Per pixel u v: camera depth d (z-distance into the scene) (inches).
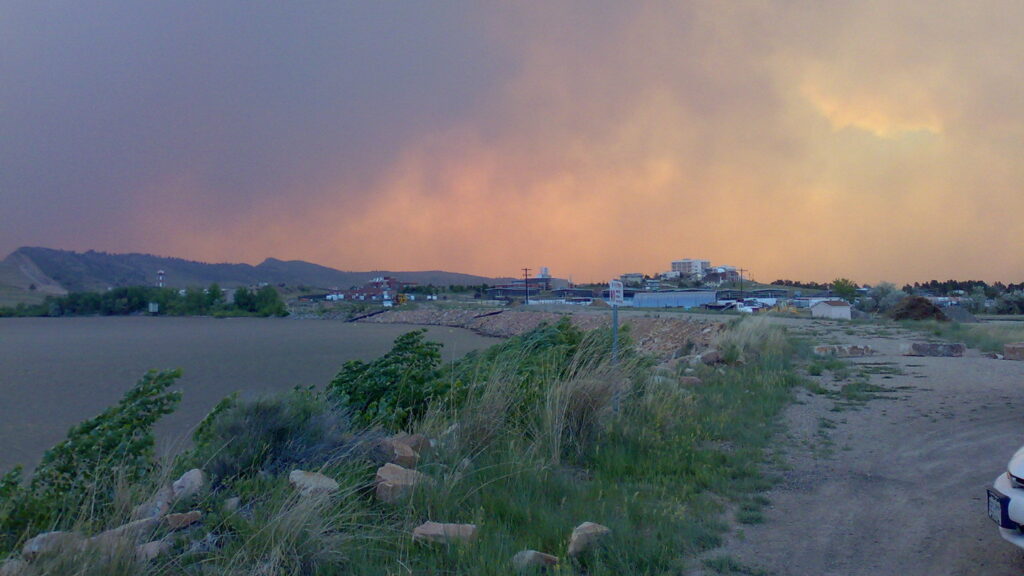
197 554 183.6
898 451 337.1
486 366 385.7
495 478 260.7
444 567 190.7
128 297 7047.2
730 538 224.2
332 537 194.4
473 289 7741.1
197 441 280.5
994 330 1055.6
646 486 270.5
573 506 240.7
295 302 7150.6
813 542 220.5
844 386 521.3
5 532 214.7
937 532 225.8
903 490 274.2
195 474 233.3
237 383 1330.0
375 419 327.0
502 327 3245.6
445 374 379.2
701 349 871.1
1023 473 185.5
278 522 191.3
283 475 240.4
